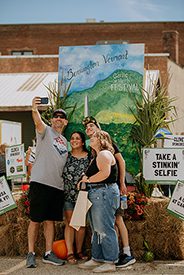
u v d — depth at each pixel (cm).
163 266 702
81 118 895
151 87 956
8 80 2241
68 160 725
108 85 891
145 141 831
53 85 1052
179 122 2527
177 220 740
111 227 669
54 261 712
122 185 714
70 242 732
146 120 838
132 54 889
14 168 869
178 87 2531
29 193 716
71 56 924
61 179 720
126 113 869
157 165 761
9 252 792
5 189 782
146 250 742
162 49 3256
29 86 2106
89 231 752
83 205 664
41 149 712
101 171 654
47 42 3366
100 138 680
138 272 670
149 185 812
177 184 727
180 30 3312
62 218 726
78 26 3359
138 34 3338
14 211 795
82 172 714
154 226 742
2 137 1532
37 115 708
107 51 904
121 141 857
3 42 3384
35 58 2447
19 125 1722
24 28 3375
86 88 903
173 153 756
